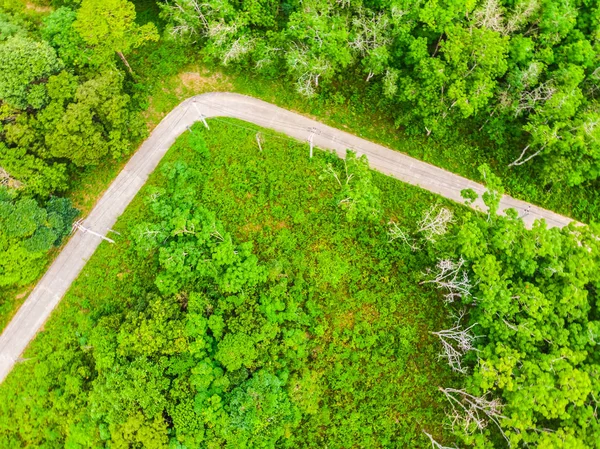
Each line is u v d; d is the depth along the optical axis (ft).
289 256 126.21
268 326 113.19
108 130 123.95
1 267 111.75
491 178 115.96
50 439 115.85
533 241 106.01
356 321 122.62
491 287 104.06
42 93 114.93
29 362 122.11
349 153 125.18
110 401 105.50
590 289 111.75
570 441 95.81
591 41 123.75
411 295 124.47
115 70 125.49
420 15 117.39
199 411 105.50
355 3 120.88
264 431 108.68
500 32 122.42
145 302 117.50
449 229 120.67
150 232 119.55
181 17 127.85
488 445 104.88
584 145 115.85
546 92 118.21
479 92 116.16
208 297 117.70
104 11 118.32
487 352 104.99
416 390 119.44
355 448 116.16
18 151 114.32
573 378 97.09
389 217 129.59
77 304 125.80
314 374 118.11
